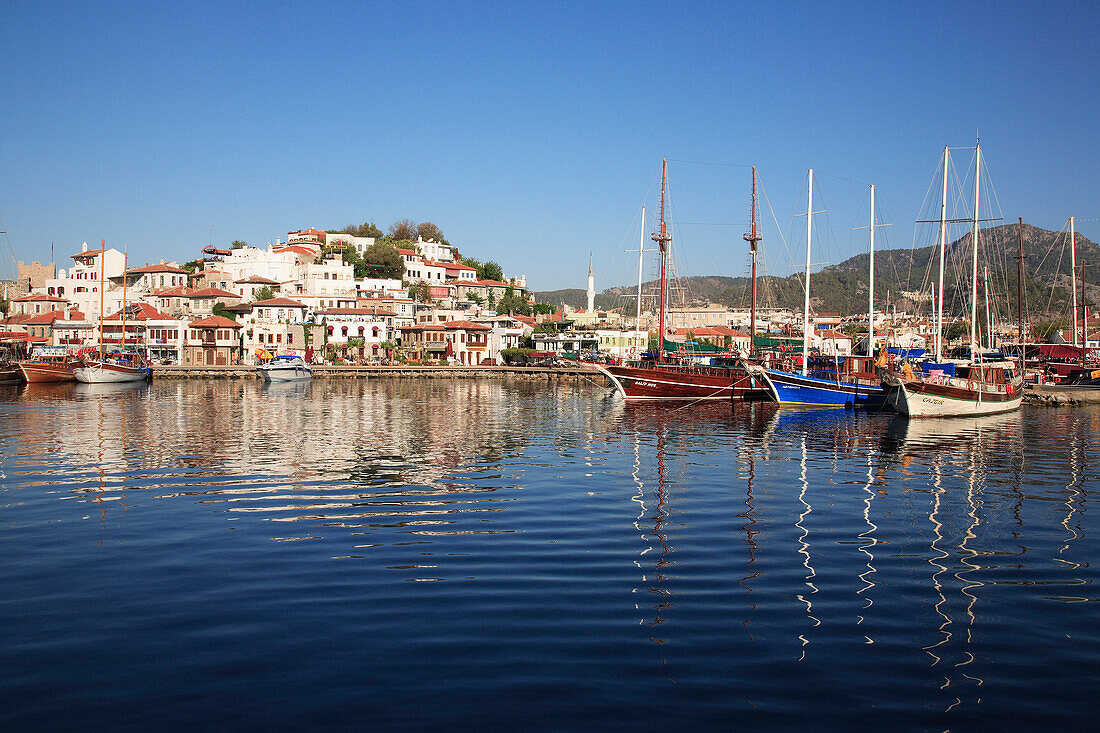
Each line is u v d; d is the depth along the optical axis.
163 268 174.88
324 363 153.00
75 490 31.78
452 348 166.38
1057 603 18.47
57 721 12.69
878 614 17.56
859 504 29.80
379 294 173.88
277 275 182.50
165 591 18.81
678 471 37.66
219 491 31.67
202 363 151.38
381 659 14.93
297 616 17.14
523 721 12.71
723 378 89.12
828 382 81.88
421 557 21.80
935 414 67.00
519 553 22.27
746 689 13.84
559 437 52.31
